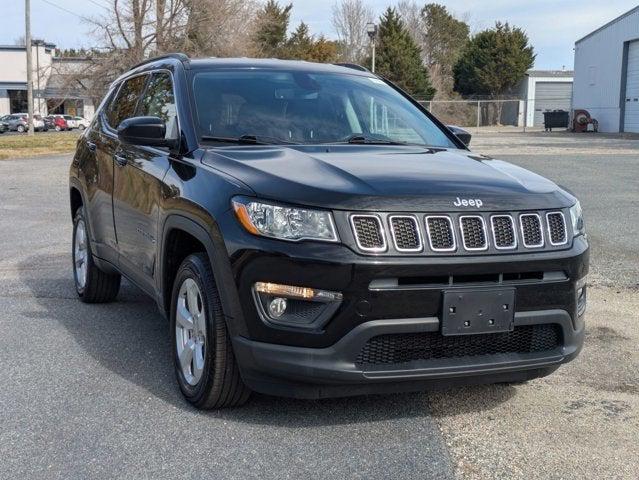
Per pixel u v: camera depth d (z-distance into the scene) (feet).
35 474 11.19
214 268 12.62
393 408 13.74
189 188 13.80
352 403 13.93
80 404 13.87
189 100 16.10
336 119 16.72
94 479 11.03
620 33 134.41
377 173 12.85
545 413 13.62
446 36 294.25
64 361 16.31
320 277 11.46
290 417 13.26
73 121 229.45
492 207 12.25
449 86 267.39
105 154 19.40
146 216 16.05
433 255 11.71
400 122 17.66
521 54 222.07
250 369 12.15
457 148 17.30
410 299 11.60
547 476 11.22
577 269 12.78
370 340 11.76
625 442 12.44
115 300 21.84
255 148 14.76
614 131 138.00
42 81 220.84
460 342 12.21
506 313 12.09
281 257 11.65
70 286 23.77
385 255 11.52
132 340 17.92
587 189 46.32
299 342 11.68
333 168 13.05
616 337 18.30
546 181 13.96
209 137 15.23
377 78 19.65
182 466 11.43
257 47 155.43
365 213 11.64
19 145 107.86
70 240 32.22
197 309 13.61
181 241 14.79
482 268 11.89
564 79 218.18
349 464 11.51
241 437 12.44
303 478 11.08
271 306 11.84
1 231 34.55
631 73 132.46
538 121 201.26
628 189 46.26
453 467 11.45
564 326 12.78
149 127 15.23
